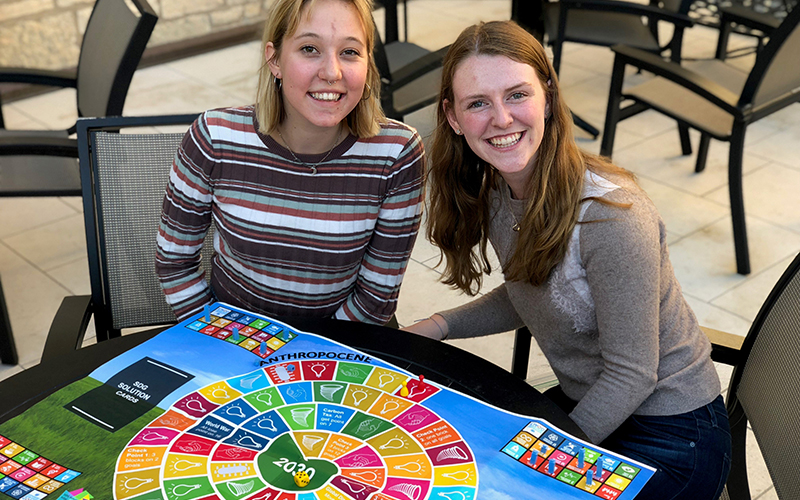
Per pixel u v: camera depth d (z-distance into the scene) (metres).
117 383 1.30
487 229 1.62
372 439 1.17
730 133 2.90
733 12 3.29
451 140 1.54
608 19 4.04
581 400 1.45
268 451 1.14
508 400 1.28
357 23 1.41
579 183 1.39
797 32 2.64
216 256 1.74
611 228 1.35
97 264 1.83
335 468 1.10
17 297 2.86
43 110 4.39
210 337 1.45
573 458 1.14
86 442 1.16
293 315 1.71
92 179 1.81
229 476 1.08
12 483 1.08
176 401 1.26
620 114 3.39
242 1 5.31
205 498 1.04
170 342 1.43
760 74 2.74
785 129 4.23
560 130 1.40
